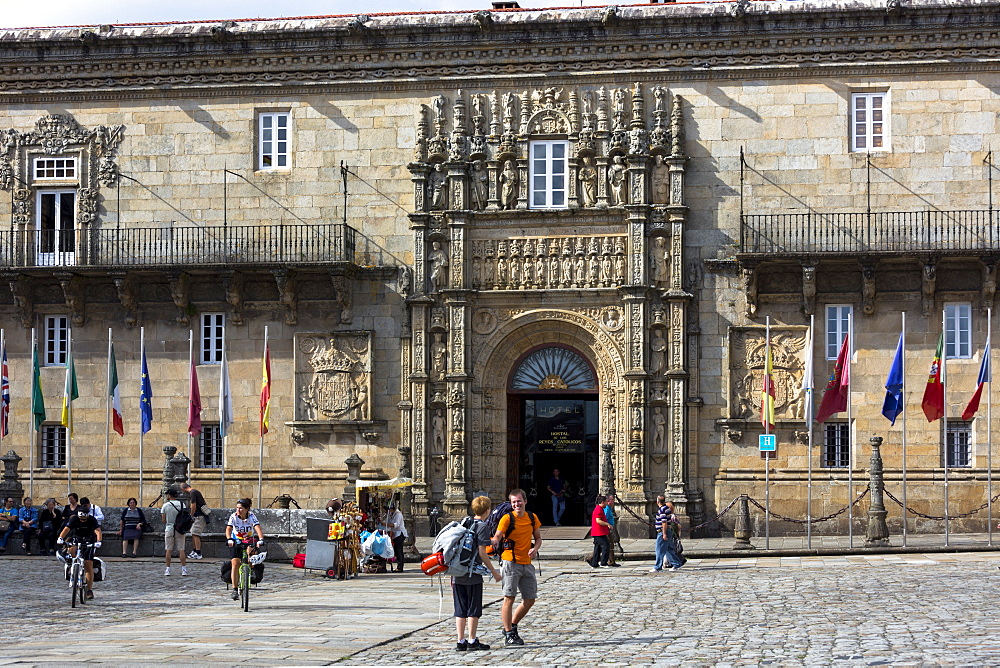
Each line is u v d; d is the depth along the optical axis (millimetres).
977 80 42719
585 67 44094
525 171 44406
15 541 38750
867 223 42594
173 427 45594
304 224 45125
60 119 46500
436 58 44812
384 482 36156
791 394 42906
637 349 43094
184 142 46031
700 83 43812
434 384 44312
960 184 42656
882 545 37844
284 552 36094
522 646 19875
